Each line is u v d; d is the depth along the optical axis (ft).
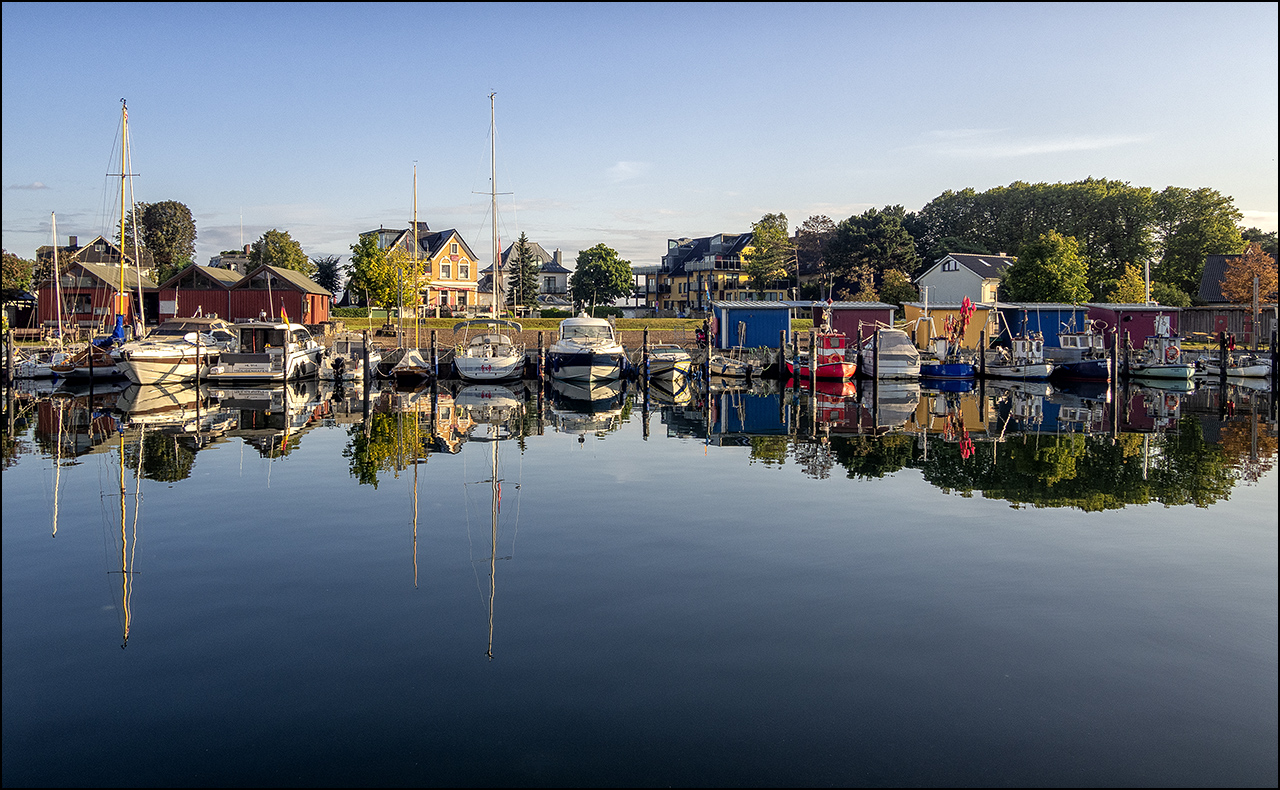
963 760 19.27
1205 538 37.55
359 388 133.39
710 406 105.40
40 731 20.24
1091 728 20.66
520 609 28.19
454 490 48.80
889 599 29.35
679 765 19.04
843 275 283.79
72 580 31.35
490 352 142.82
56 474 53.72
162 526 39.68
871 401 111.75
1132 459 60.80
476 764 19.02
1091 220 286.87
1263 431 77.46
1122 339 172.35
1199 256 256.11
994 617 27.63
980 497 46.91
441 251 258.98
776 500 46.11
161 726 20.53
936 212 348.79
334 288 293.84
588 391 128.77
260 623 26.96
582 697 22.06
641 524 40.27
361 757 19.22
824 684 22.84
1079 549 35.73
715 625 26.84
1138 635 26.16
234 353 123.13
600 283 293.64
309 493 47.75
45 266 228.63
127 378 122.93
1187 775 18.72
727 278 307.17
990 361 148.56
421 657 24.39
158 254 311.06
